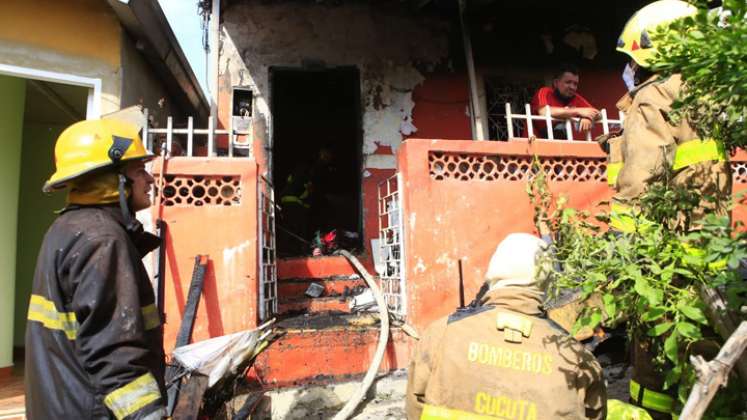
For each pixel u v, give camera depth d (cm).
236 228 418
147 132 433
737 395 175
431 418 172
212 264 411
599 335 400
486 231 455
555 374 167
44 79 472
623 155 257
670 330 194
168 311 401
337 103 1061
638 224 183
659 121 238
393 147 706
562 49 773
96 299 165
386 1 728
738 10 140
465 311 190
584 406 172
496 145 471
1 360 529
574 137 622
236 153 532
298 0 712
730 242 153
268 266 488
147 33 516
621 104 293
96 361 164
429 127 720
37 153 751
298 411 387
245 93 648
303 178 778
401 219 461
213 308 405
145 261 410
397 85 722
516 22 762
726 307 165
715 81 157
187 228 413
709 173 232
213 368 308
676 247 175
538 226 444
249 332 340
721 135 197
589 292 167
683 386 177
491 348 174
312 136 1066
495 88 761
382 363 418
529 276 185
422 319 430
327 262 603
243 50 691
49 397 169
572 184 487
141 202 212
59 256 176
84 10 491
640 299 172
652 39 163
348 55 715
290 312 527
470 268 446
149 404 166
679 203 196
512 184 470
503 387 167
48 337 173
